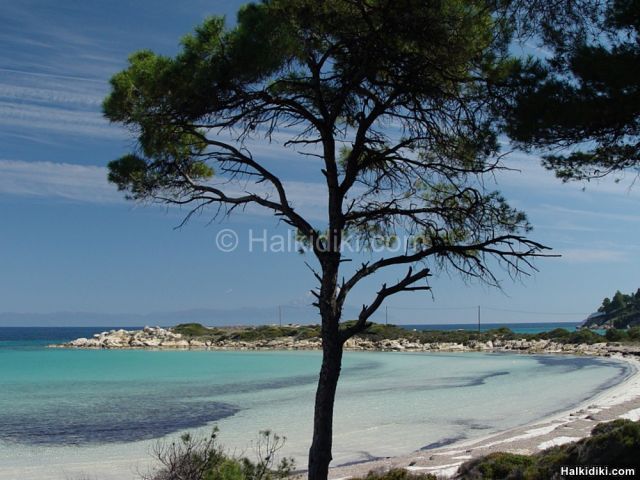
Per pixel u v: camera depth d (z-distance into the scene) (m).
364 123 10.23
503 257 9.69
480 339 117.75
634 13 8.33
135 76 10.02
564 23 9.39
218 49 9.61
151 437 23.69
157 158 11.04
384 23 9.41
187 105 9.85
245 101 9.98
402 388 42.97
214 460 10.23
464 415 29.52
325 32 9.99
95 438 23.53
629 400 30.84
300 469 17.83
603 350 89.50
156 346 126.69
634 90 8.41
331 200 10.20
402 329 132.12
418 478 13.07
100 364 73.75
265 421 27.81
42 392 41.62
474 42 9.80
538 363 69.69
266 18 9.52
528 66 9.72
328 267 9.80
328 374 9.52
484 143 9.92
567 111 8.75
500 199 10.18
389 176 10.95
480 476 12.33
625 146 9.33
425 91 9.96
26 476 17.42
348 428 25.84
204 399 37.19
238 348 122.00
